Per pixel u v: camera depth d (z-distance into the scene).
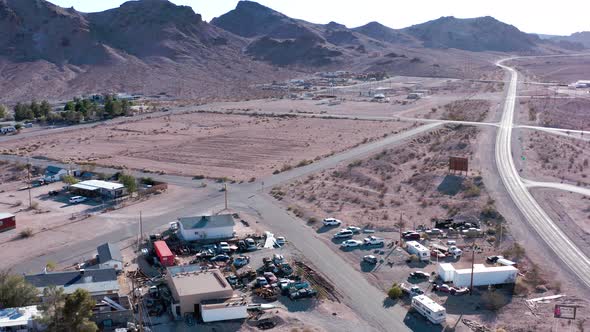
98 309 60.72
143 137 179.12
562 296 66.56
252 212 99.12
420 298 63.34
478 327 59.06
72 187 113.81
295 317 61.16
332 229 90.12
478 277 69.12
